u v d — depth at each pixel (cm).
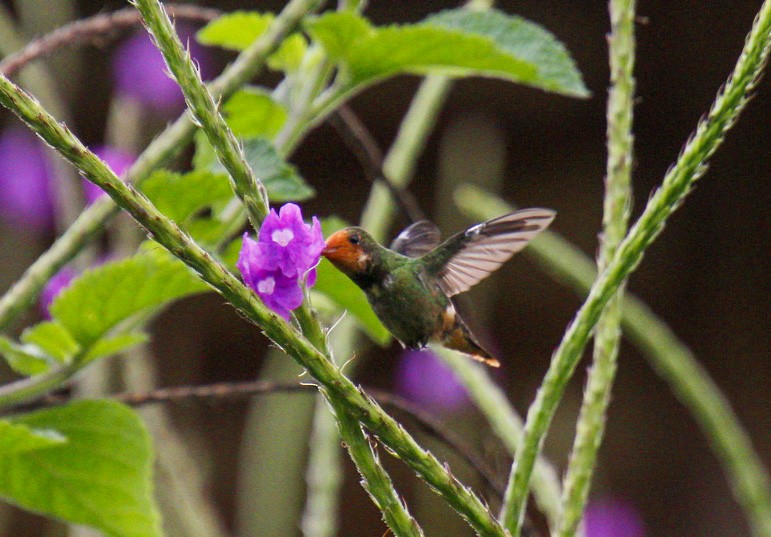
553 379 359
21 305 366
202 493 394
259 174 368
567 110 912
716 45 866
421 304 367
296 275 355
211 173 367
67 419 368
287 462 465
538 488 373
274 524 461
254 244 355
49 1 466
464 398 577
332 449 387
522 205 963
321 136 916
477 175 557
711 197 967
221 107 368
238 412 965
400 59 371
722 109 358
